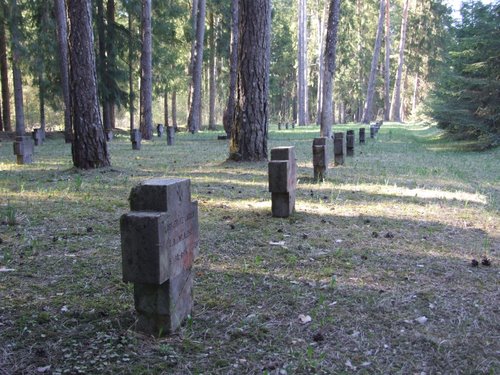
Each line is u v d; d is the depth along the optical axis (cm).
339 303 380
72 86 1029
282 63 5956
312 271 448
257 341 322
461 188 886
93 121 1048
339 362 299
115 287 405
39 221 604
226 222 616
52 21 2377
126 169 1081
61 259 471
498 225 616
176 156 1452
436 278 434
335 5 2033
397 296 394
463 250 513
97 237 543
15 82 2370
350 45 5300
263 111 1202
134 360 296
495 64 1645
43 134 2369
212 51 3688
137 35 2853
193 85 3042
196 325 341
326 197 774
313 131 3244
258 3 1145
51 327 335
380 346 318
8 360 294
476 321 352
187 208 335
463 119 1691
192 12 3212
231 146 1231
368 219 636
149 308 321
